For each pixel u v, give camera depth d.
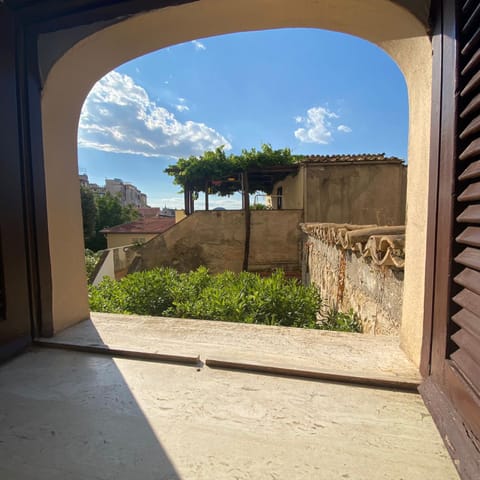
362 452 0.79
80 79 1.59
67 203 1.69
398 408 0.97
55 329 1.59
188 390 1.08
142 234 14.98
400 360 1.24
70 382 1.15
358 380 1.11
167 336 1.55
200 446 0.82
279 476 0.72
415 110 1.17
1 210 1.32
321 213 7.61
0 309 1.31
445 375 0.91
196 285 3.62
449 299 0.89
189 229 7.79
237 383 1.12
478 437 0.72
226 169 8.30
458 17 0.83
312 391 1.07
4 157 1.33
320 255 4.48
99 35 1.35
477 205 0.77
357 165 7.54
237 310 2.54
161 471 0.74
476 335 0.74
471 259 0.77
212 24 1.32
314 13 1.21
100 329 1.65
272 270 7.68
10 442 0.85
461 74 0.83
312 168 7.56
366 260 2.29
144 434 0.87
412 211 1.22
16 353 1.38
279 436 0.85
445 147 0.91
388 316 1.84
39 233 1.50
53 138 1.58
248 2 1.16
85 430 0.89
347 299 2.88
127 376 1.19
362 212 7.61
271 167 8.01
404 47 1.17
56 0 1.28
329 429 0.88
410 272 1.25
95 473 0.74
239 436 0.85
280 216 7.67
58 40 1.39
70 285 1.71
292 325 2.64
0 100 1.31
